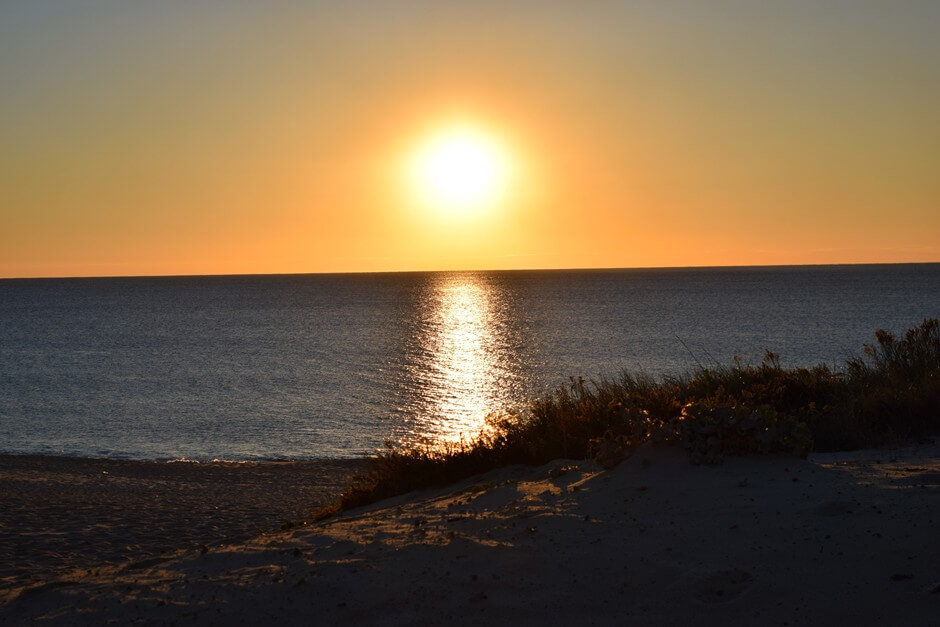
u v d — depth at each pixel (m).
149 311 137.12
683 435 7.48
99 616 5.01
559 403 12.48
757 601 4.34
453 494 9.28
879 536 5.04
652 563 5.05
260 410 37.72
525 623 4.39
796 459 7.31
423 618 4.55
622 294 167.88
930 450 8.59
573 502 6.75
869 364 13.84
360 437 30.75
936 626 3.82
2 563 10.45
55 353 68.44
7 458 25.33
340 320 105.12
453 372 49.81
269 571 5.59
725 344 62.06
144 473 21.91
